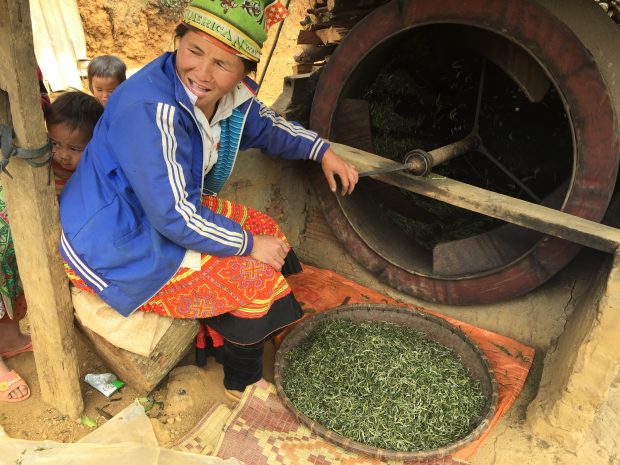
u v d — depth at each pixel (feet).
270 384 8.28
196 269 7.07
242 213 8.25
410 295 10.61
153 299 7.27
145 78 6.25
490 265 9.45
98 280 6.84
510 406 8.63
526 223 7.87
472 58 11.18
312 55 13.43
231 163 7.77
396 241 11.07
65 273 7.19
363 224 10.79
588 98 7.75
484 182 12.09
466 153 11.99
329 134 10.19
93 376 8.66
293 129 8.60
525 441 8.00
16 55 5.82
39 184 6.52
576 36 7.59
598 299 7.34
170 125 6.18
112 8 25.62
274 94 25.52
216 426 7.85
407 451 7.46
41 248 6.82
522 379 9.00
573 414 7.50
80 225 6.67
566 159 11.07
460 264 9.69
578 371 7.18
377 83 11.25
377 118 11.60
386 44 9.57
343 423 7.87
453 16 8.40
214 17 5.86
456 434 7.88
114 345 7.43
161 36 27.20
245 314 7.50
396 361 8.79
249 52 6.16
